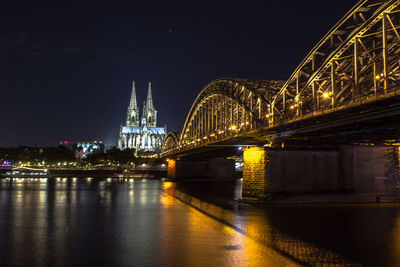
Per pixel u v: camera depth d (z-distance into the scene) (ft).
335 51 157.38
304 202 202.28
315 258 100.27
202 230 137.80
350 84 163.12
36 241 119.03
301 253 105.19
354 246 112.98
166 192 322.75
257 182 207.51
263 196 201.57
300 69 189.26
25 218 163.32
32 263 96.07
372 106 132.16
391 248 110.83
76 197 266.77
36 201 234.38
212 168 520.83
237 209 187.83
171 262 96.89
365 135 182.29
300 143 207.31
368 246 113.09
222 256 102.17
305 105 199.21
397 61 154.20
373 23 139.54
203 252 106.42
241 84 273.33
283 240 121.08
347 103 143.13
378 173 211.20
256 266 93.40
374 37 152.66
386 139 195.11
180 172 521.65
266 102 233.14
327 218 159.74
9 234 128.88
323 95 178.09
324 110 156.35
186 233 132.67
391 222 150.30
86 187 382.83
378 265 94.58
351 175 208.85
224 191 336.29
